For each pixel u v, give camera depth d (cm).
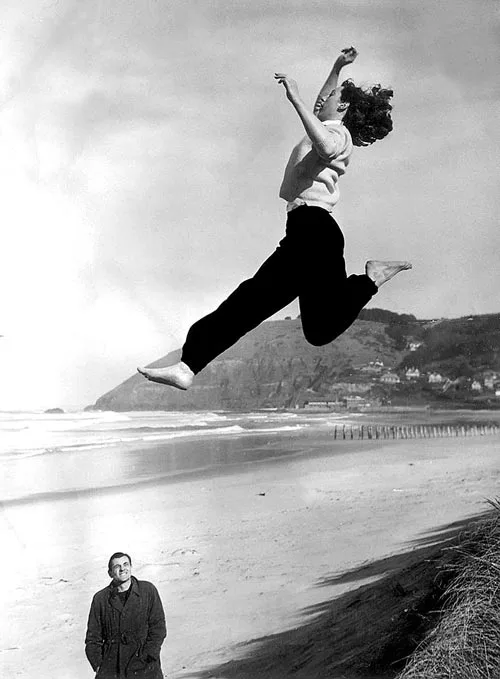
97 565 897
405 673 387
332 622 534
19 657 637
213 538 974
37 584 818
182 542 972
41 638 675
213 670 523
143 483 1430
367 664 427
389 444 1680
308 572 743
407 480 1331
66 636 679
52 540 1002
